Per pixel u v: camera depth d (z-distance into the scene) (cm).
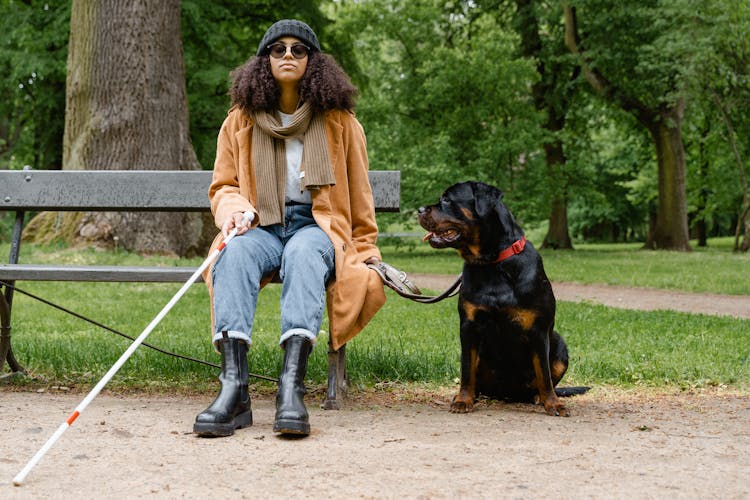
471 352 361
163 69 1301
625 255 2270
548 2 2627
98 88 1277
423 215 344
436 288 1148
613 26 2386
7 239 1875
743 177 2495
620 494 224
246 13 2041
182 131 1329
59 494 220
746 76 2248
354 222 385
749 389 424
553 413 352
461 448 279
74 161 1283
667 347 567
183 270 393
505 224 345
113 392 396
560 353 385
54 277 393
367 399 387
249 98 366
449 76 2328
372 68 2694
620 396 407
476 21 2777
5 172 452
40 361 466
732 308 932
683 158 2580
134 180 455
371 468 249
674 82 2392
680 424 331
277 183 362
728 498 222
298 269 325
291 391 299
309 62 369
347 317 353
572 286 1253
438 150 2302
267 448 275
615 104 2598
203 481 234
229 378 307
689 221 3728
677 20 2161
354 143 381
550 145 2659
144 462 255
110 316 735
